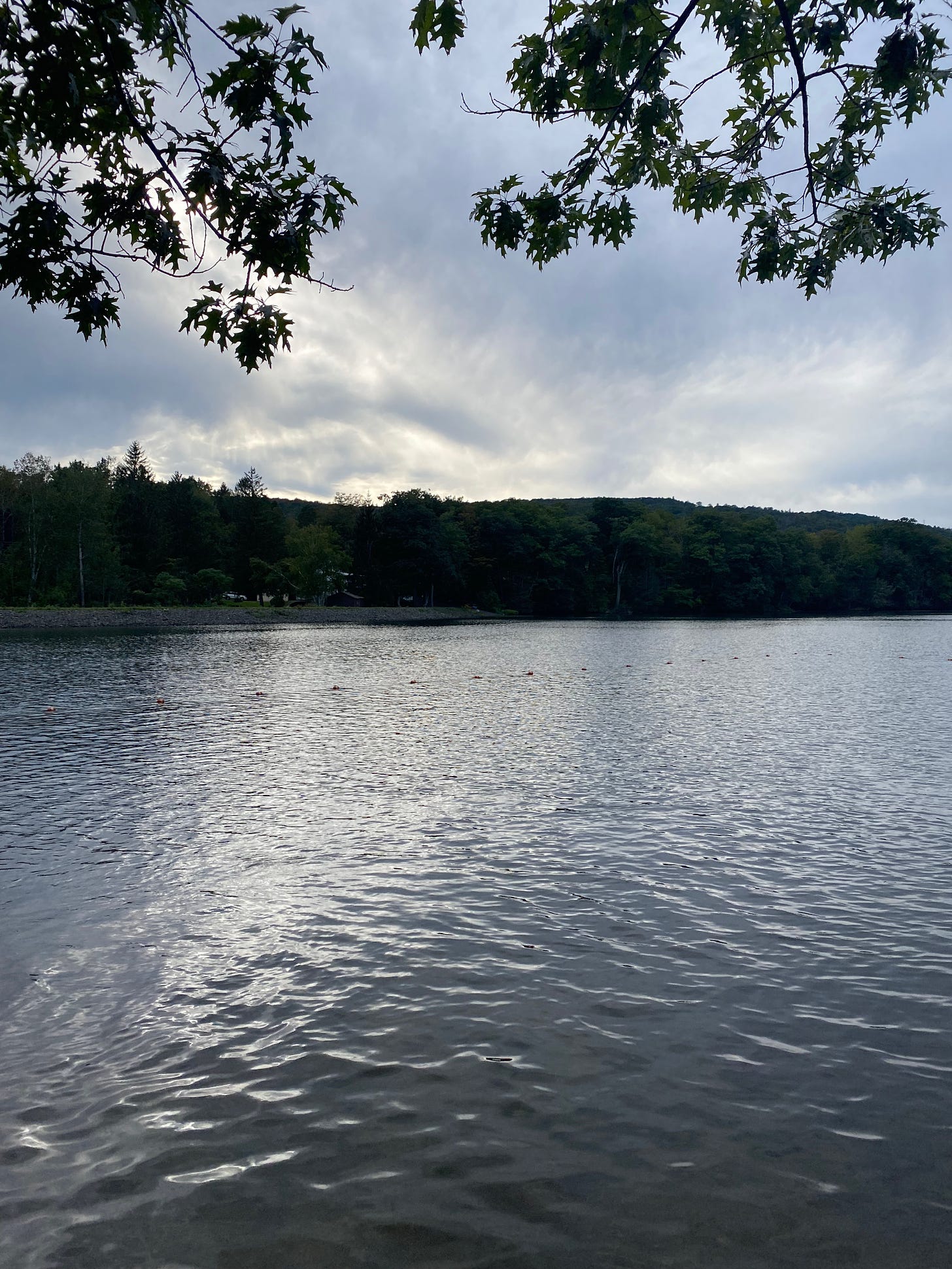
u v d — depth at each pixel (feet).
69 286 19.72
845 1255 16.40
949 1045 23.90
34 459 319.88
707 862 39.73
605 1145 19.61
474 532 482.69
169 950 30.37
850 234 24.40
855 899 35.01
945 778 56.95
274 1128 20.25
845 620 412.98
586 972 28.48
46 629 276.00
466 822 46.73
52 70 17.80
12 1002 26.48
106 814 48.75
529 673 139.85
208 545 430.20
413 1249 16.55
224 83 18.29
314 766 62.44
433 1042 24.07
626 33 21.80
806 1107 21.04
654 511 619.26
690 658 175.83
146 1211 17.61
